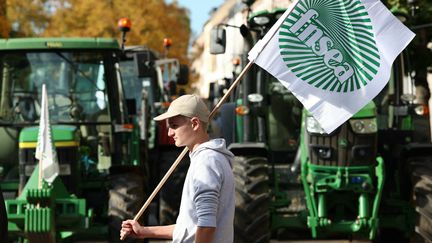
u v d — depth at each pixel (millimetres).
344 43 10234
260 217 16469
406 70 18906
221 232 8469
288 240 19016
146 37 67938
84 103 18469
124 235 9141
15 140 18031
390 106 18781
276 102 18812
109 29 67312
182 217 8602
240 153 17203
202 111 8820
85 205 15828
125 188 16922
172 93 33375
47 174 15688
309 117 17031
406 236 17828
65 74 18484
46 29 66625
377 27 10289
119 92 18641
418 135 18625
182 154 9078
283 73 10125
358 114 16859
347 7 10242
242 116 18422
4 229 9000
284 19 9969
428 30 20328
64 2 67000
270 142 18797
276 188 17797
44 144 15773
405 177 17547
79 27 66938
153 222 21391
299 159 18094
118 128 18359
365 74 10234
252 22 18109
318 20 10211
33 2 65688
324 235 17953
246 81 18297
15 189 17859
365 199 17031
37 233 15320
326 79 10180
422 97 19469
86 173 18203
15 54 18375
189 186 8547
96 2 67125
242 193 16578
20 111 18234
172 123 8844
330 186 16938
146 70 19297
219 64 72188
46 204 15414
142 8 68062
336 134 16875
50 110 18344
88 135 18406
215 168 8461
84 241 19938
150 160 21672
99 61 18547
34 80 18359
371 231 17000
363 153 16859
